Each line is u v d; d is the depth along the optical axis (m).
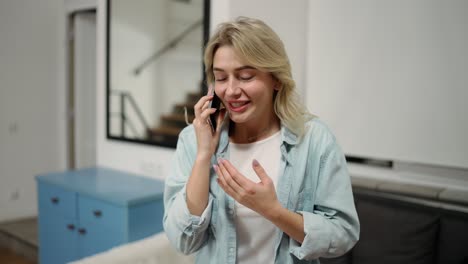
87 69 3.90
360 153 2.06
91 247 2.26
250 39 0.81
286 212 0.82
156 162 2.61
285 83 0.91
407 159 1.91
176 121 3.16
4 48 3.61
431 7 1.79
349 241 0.88
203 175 0.88
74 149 4.02
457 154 1.77
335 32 2.11
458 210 1.62
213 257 0.95
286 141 0.93
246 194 0.79
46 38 3.88
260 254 0.93
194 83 2.96
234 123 1.00
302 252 0.83
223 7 2.11
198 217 0.87
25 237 3.28
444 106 1.79
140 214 2.12
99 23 2.93
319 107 2.20
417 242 1.66
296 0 2.17
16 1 3.65
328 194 0.89
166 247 1.79
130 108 3.05
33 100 3.84
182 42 3.01
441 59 1.78
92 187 2.34
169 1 3.03
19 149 3.78
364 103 2.03
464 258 1.58
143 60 3.09
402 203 1.75
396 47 1.91
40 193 2.63
